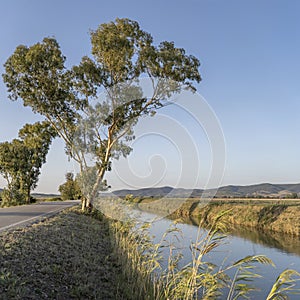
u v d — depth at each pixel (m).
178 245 9.28
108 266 8.43
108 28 18.19
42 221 12.66
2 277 5.19
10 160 36.38
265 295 8.38
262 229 23.30
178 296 5.93
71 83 19.36
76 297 5.87
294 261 12.57
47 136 28.61
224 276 5.61
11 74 19.11
